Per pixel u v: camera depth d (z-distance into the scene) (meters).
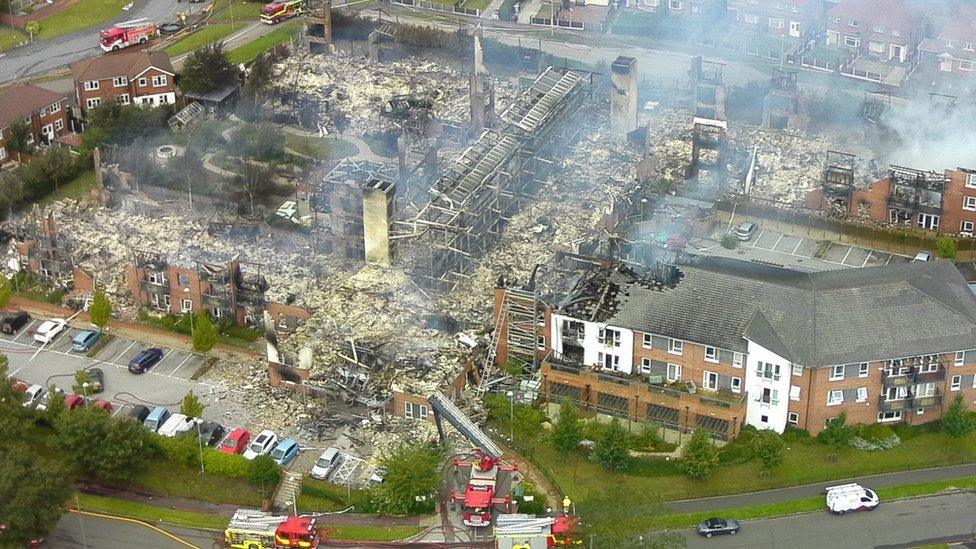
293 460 169.38
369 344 184.38
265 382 183.50
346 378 177.88
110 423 165.00
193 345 187.38
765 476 164.00
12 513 149.62
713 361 169.50
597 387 173.12
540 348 180.88
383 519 160.25
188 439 167.88
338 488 163.88
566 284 182.12
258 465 163.62
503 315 180.00
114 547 158.00
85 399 179.00
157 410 176.25
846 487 160.38
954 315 169.12
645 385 170.25
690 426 170.12
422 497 160.12
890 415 171.25
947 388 170.00
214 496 165.12
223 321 194.62
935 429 171.38
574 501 161.38
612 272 180.75
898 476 164.38
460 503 160.62
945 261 181.50
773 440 164.00
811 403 167.38
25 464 154.88
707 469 161.62
